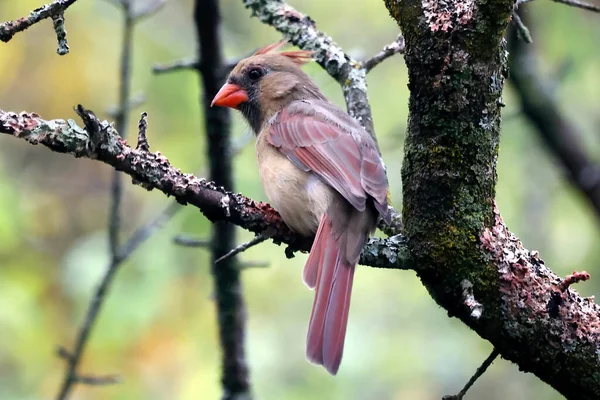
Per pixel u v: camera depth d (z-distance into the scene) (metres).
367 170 7.04
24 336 11.85
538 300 5.92
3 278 12.32
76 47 14.88
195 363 12.27
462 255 5.97
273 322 12.84
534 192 12.85
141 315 11.54
